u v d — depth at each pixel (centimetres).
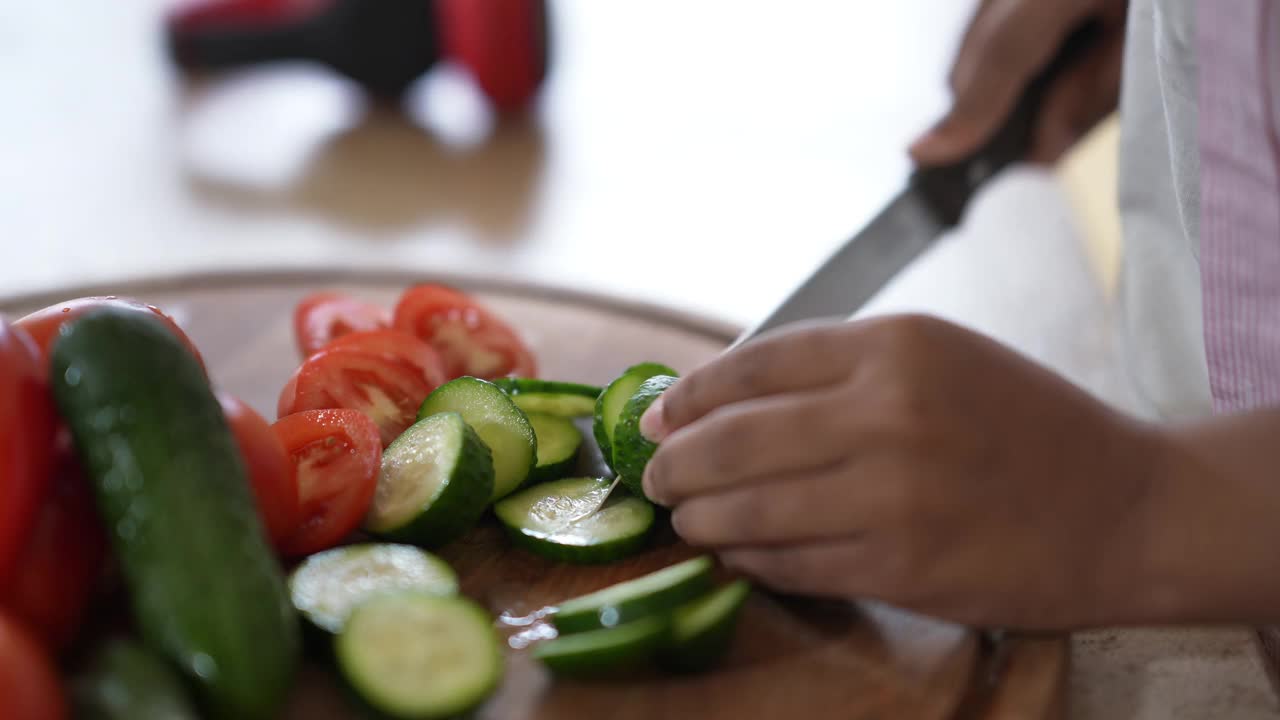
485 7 146
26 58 179
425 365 55
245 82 170
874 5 197
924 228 60
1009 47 62
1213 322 45
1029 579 39
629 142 144
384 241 115
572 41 187
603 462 53
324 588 43
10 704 35
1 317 41
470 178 134
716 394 43
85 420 39
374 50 152
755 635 43
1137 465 40
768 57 175
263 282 69
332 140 148
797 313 54
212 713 37
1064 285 83
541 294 67
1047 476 39
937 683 42
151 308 46
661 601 42
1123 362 64
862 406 40
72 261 112
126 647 38
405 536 46
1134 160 57
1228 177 44
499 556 47
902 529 39
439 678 40
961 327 41
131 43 187
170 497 38
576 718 41
